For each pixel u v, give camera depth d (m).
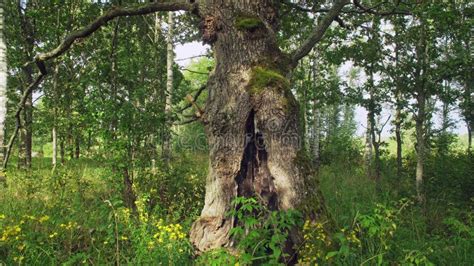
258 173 4.38
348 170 14.05
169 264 3.86
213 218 4.39
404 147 15.59
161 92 10.60
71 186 7.48
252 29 4.44
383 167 12.90
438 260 4.39
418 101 8.45
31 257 3.87
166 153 9.52
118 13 4.95
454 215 6.33
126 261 4.11
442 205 7.68
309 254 3.70
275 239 3.50
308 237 3.79
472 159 9.70
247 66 4.40
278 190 4.20
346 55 9.20
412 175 9.85
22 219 4.64
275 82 4.29
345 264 3.68
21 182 7.96
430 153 11.23
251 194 4.35
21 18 11.68
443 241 4.91
